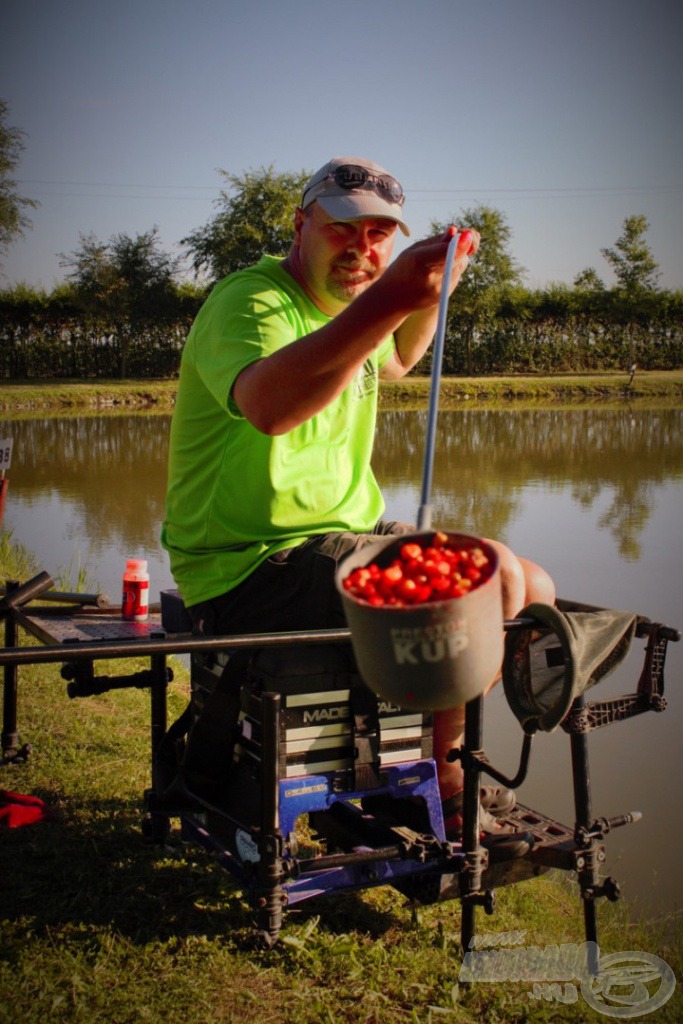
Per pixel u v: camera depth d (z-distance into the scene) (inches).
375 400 125.6
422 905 112.3
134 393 1694.1
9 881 119.4
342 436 120.7
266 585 112.9
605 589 334.0
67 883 119.9
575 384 1916.8
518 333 2313.0
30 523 481.7
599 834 105.4
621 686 240.8
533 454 830.5
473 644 72.7
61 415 1397.6
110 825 137.3
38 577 150.6
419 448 886.4
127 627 134.6
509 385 1882.4
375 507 128.1
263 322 103.7
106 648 87.0
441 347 81.7
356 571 78.7
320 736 102.8
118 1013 95.7
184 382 117.8
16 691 156.6
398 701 74.2
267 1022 96.3
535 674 102.7
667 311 2347.4
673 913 142.1
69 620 139.3
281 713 100.7
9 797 140.2
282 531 114.0
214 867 125.9
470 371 2269.9
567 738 209.0
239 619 114.9
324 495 116.5
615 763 198.1
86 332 2108.8
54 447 904.3
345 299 114.9
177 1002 98.0
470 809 102.4
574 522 478.3
